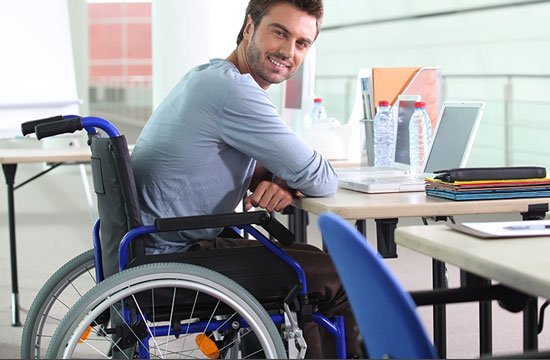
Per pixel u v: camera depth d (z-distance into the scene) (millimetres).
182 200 2385
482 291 1547
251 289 2223
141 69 32250
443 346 2820
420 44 8938
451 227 1812
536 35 7160
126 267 2205
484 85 7848
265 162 2375
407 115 3129
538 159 7203
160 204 2379
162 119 2412
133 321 2152
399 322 1087
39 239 6102
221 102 2336
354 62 10352
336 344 2285
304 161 2377
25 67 5203
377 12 9758
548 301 1742
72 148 4512
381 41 9727
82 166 5215
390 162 3234
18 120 5160
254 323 2104
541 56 7105
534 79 7215
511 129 7508
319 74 11109
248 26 2596
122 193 2203
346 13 10445
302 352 2168
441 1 8484
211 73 2371
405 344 1103
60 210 7480
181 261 2207
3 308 4277
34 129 2287
